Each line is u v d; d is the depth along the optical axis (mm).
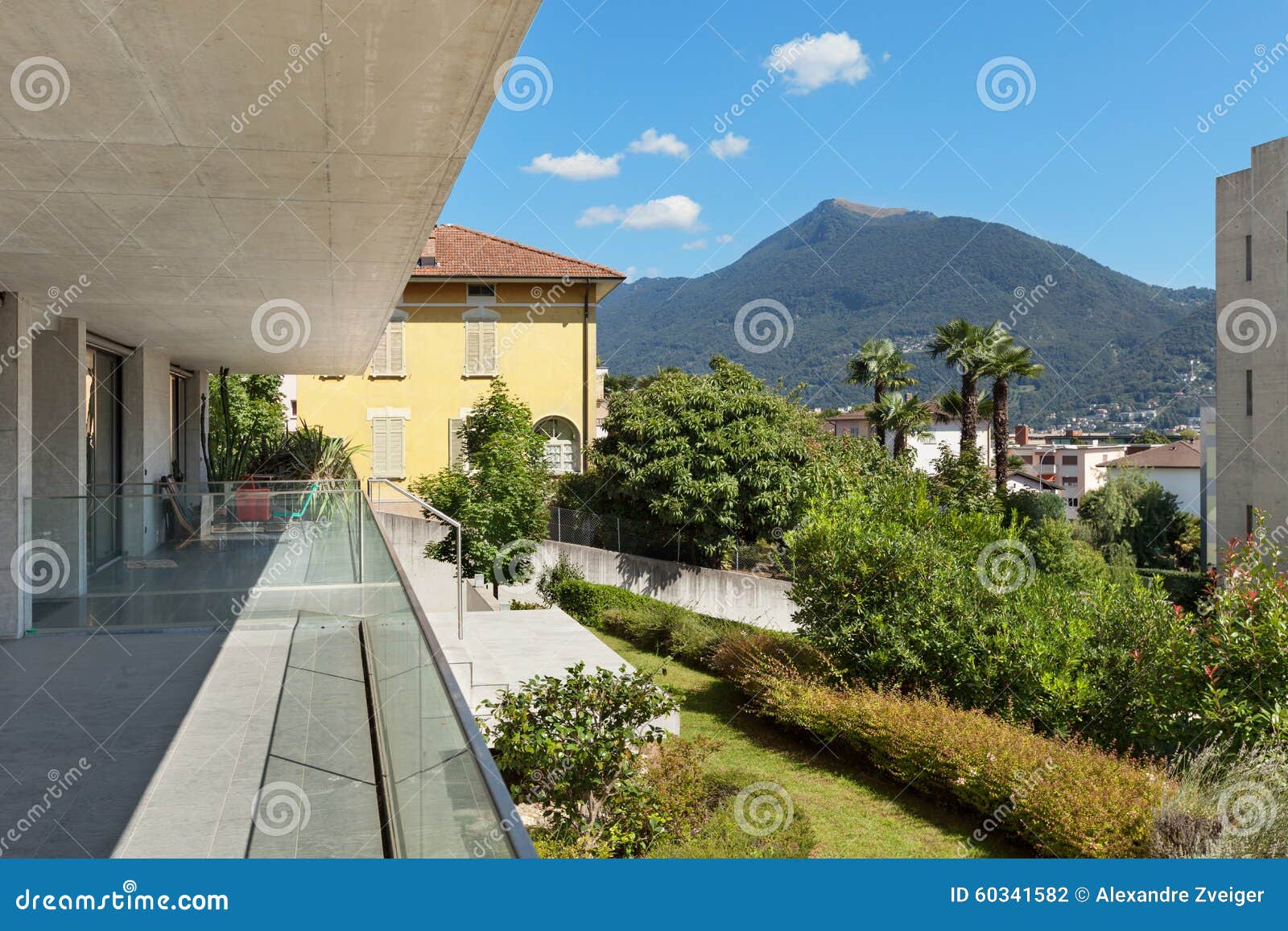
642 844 7785
